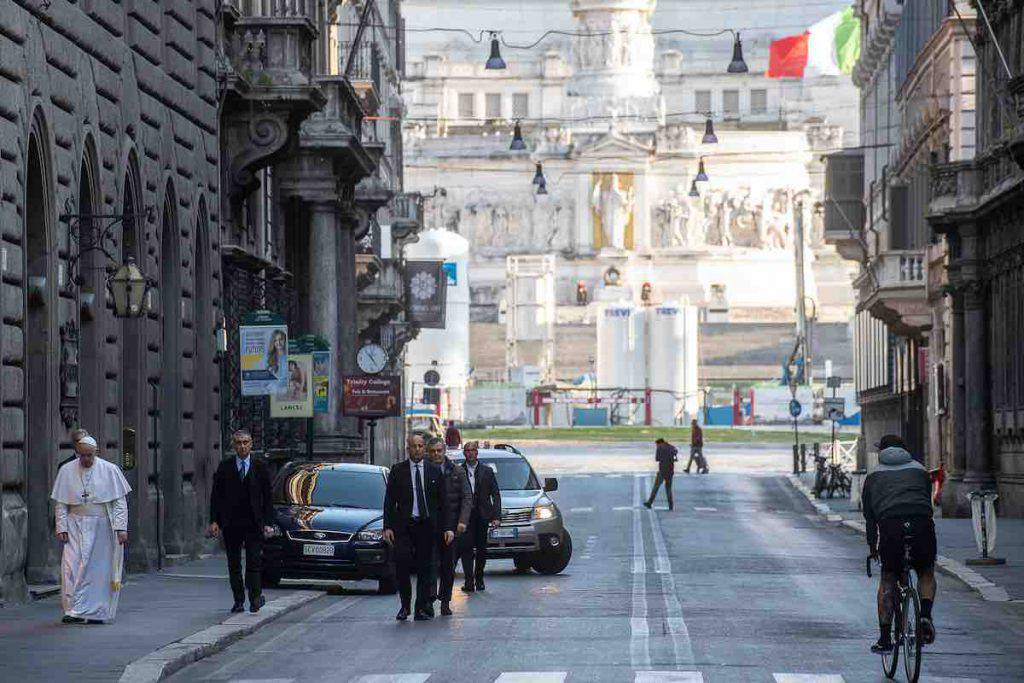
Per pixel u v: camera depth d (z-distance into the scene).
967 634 50.09
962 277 114.25
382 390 105.31
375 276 146.25
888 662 41.00
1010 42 107.06
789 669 41.91
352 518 65.62
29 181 57.31
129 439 66.75
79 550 50.31
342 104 103.94
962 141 126.44
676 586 67.25
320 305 104.44
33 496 58.12
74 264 60.22
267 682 40.22
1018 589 63.34
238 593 54.16
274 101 86.12
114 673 40.34
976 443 113.81
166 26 74.81
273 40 86.38
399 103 196.62
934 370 130.62
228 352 86.38
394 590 65.50
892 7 162.38
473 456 66.25
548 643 47.41
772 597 61.91
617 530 107.56
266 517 54.06
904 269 134.25
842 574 73.12
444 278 167.38
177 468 76.62
